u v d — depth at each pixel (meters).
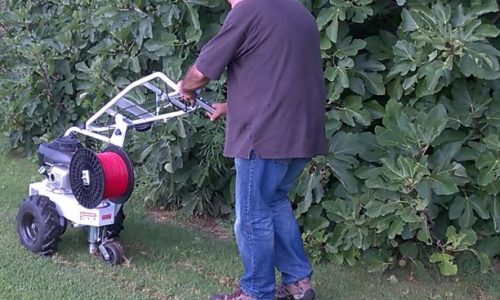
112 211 5.89
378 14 6.10
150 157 6.68
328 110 6.05
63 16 8.00
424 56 5.61
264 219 5.14
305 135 4.99
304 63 4.98
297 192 5.95
